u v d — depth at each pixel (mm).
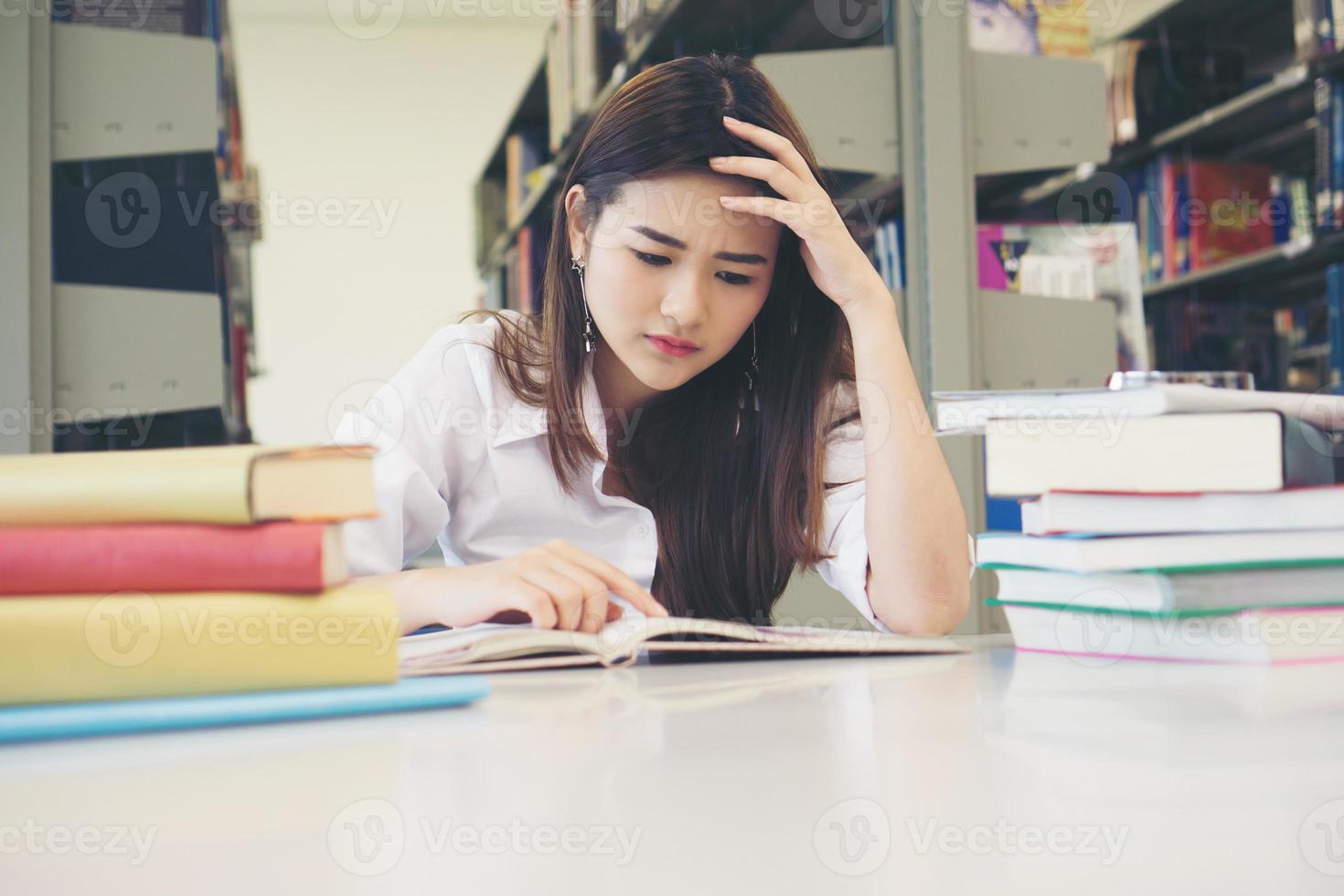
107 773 348
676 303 1049
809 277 1197
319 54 3430
